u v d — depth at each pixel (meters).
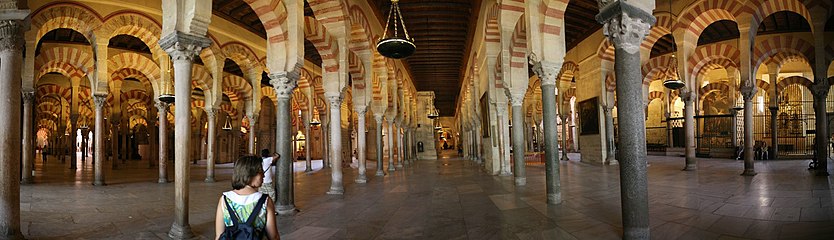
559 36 7.16
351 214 6.40
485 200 7.42
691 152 12.27
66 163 23.33
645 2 4.43
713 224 4.92
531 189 8.76
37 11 9.70
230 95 21.73
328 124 18.98
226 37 13.08
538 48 7.14
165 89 11.86
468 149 25.02
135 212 6.84
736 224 4.88
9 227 4.73
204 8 5.17
